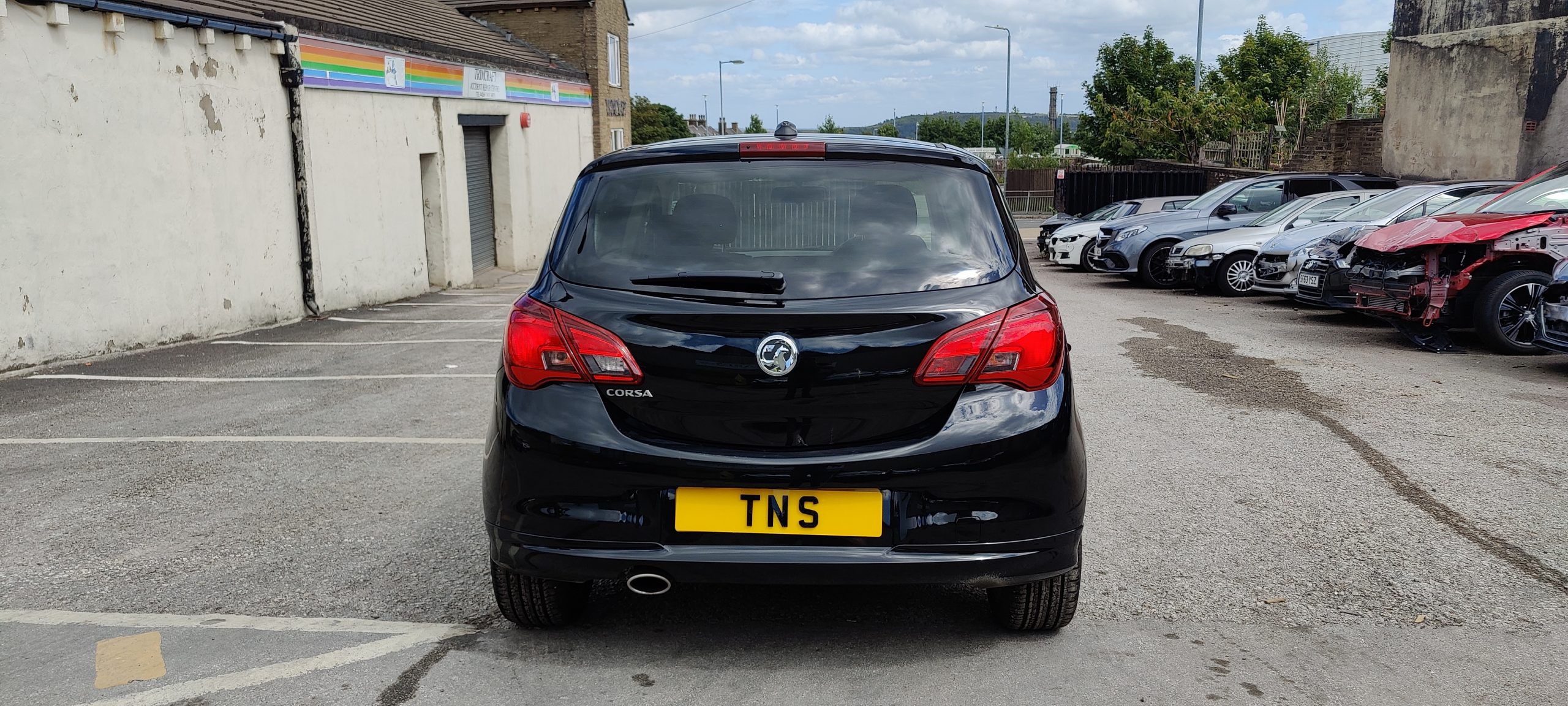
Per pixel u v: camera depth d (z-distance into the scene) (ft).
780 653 10.41
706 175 10.25
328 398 23.59
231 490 16.28
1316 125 107.96
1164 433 19.60
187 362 28.96
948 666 10.11
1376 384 24.02
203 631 11.00
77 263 28.63
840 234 9.73
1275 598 11.79
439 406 22.56
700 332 9.07
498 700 9.42
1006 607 10.47
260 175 37.52
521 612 10.57
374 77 46.93
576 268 9.73
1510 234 27.37
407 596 11.92
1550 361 27.09
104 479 16.97
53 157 27.63
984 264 9.74
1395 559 12.98
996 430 9.14
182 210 32.91
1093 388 23.97
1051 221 79.20
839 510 9.07
